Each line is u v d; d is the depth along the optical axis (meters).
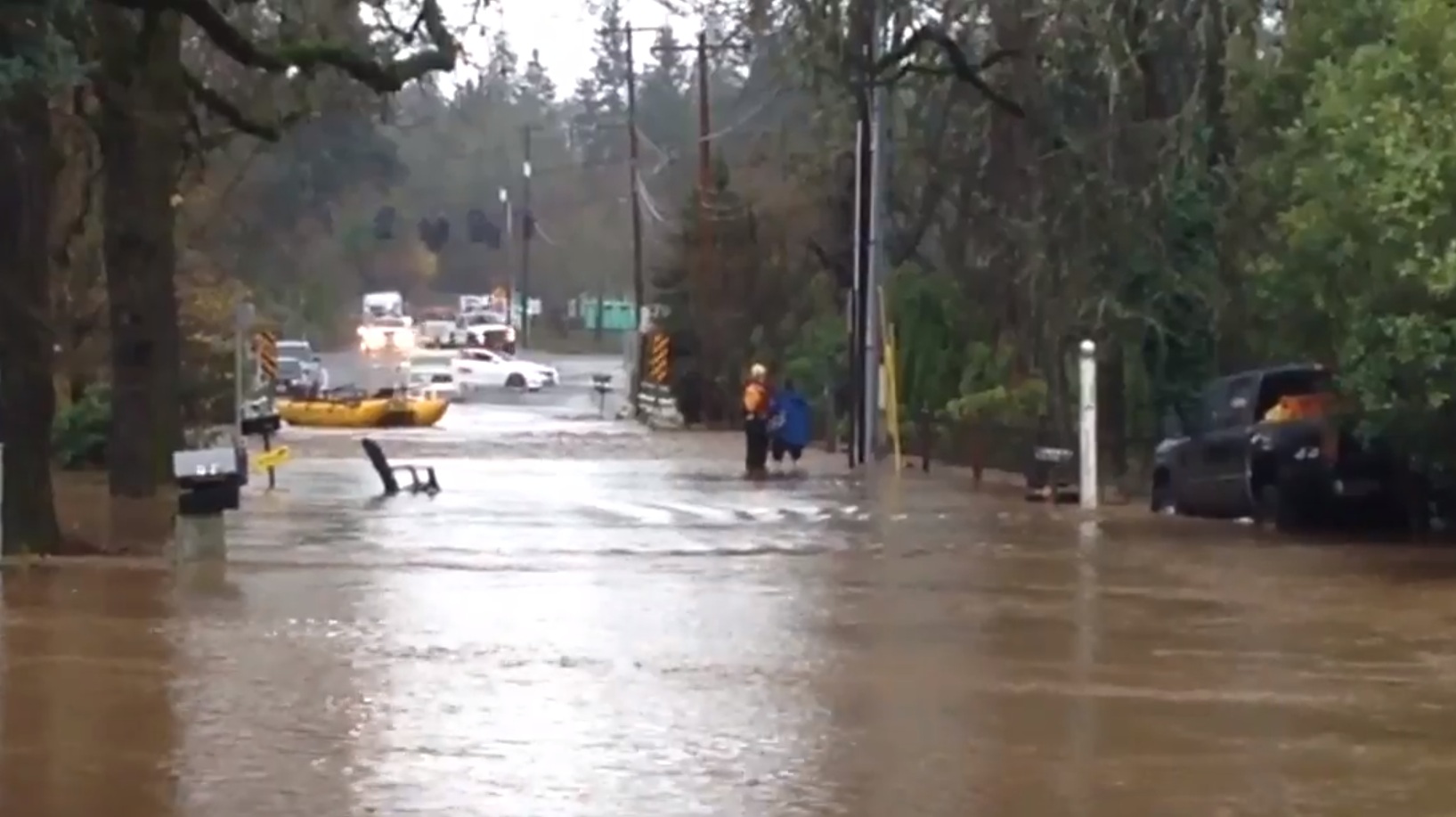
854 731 26.95
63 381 91.19
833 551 50.88
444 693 29.67
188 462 47.69
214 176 130.00
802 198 139.88
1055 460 69.75
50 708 28.44
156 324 69.50
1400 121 42.97
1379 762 25.17
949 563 48.06
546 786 23.66
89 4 46.69
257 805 22.70
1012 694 29.83
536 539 54.03
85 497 70.12
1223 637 35.72
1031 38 73.00
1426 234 42.53
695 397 142.12
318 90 75.88
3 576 44.31
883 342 93.88
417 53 57.03
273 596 41.00
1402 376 46.38
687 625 37.00
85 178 82.06
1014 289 88.19
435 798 23.02
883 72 80.50
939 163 91.19
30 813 22.41
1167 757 25.39
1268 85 65.38
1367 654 33.81
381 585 42.91
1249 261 67.31
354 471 85.56
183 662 32.44
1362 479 53.12
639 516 62.28
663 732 26.83
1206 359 72.81
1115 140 70.88
